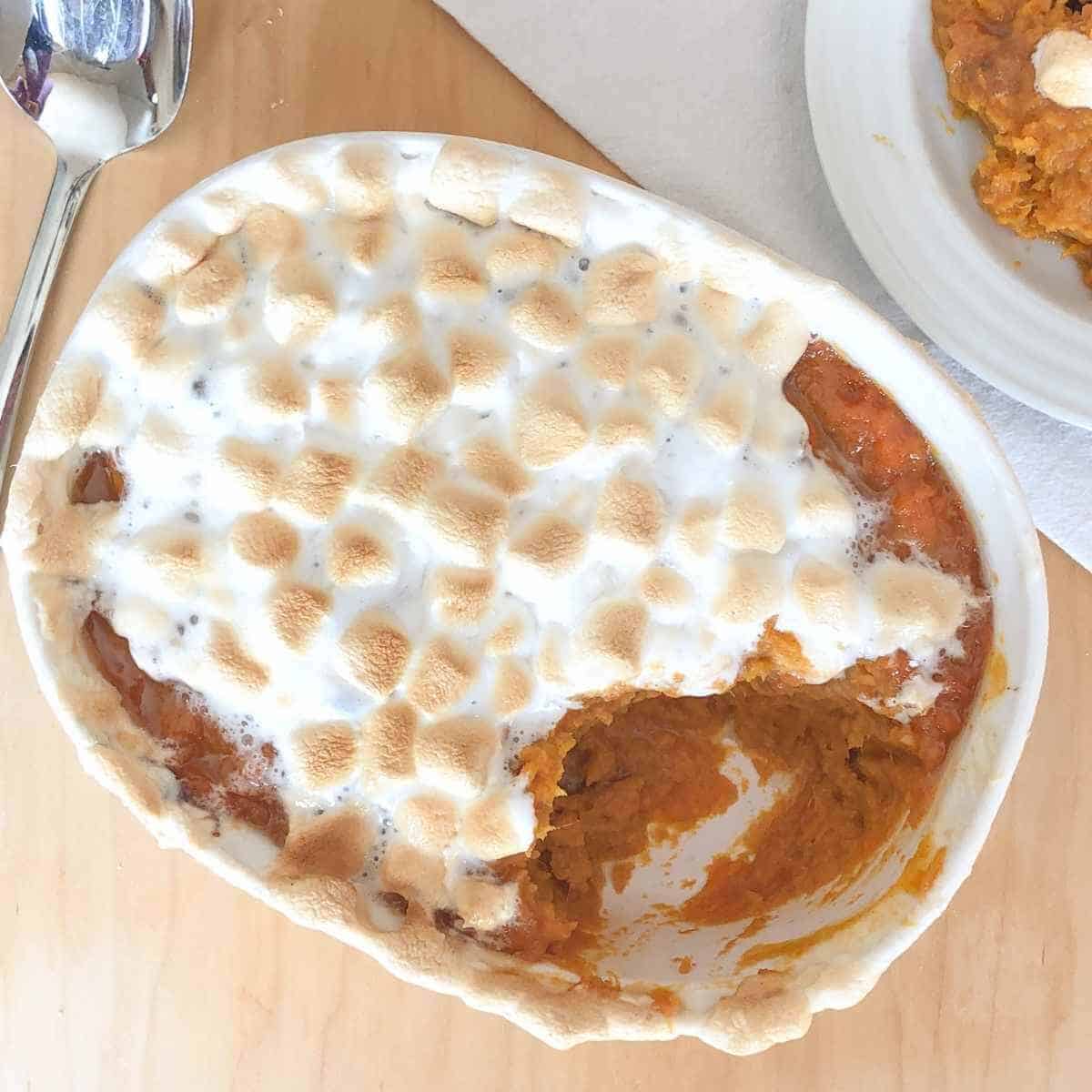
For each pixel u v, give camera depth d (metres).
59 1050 0.49
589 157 0.50
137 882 0.49
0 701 0.48
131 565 0.42
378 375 0.41
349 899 0.40
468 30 0.49
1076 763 0.49
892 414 0.43
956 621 0.43
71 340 0.42
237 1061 0.49
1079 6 0.49
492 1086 0.49
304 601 0.41
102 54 0.48
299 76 0.49
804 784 0.49
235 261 0.42
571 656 0.41
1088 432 0.49
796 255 0.50
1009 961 0.49
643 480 0.41
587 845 0.49
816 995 0.41
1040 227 0.49
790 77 0.50
